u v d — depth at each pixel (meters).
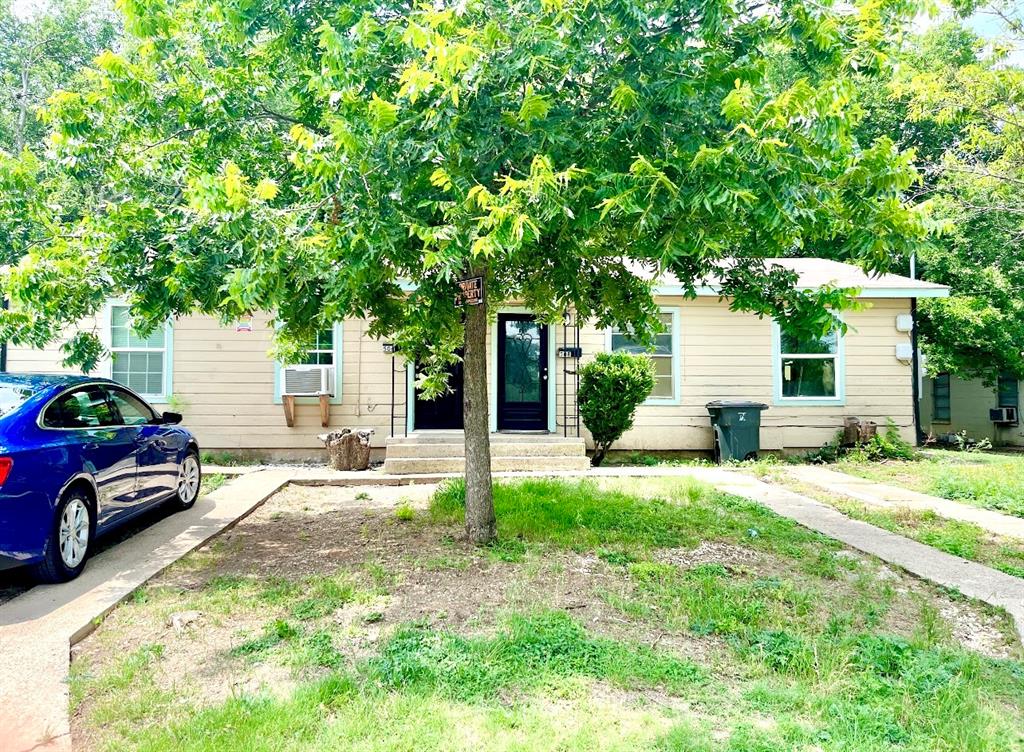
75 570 4.52
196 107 5.25
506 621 3.65
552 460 9.62
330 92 4.24
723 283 5.24
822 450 11.42
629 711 2.77
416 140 3.93
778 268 5.12
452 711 2.72
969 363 16.48
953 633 3.82
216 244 4.21
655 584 4.40
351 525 6.18
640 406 11.42
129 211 4.44
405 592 4.21
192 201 3.65
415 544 5.38
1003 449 16.06
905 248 3.91
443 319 5.38
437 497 7.07
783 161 3.44
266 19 4.98
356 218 3.81
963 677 3.13
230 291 3.66
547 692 2.92
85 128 5.03
